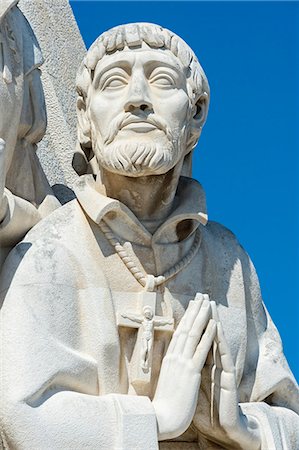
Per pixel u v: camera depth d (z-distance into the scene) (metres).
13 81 5.72
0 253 5.65
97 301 5.50
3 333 5.39
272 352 6.01
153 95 5.60
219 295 5.88
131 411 5.29
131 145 5.51
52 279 5.50
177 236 5.77
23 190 5.93
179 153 5.65
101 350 5.45
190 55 5.77
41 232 5.64
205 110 5.90
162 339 5.61
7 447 5.25
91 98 5.71
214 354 5.61
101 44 5.70
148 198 5.70
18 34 5.83
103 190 5.72
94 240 5.61
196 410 5.62
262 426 5.72
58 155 6.96
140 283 5.60
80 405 5.28
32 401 5.25
